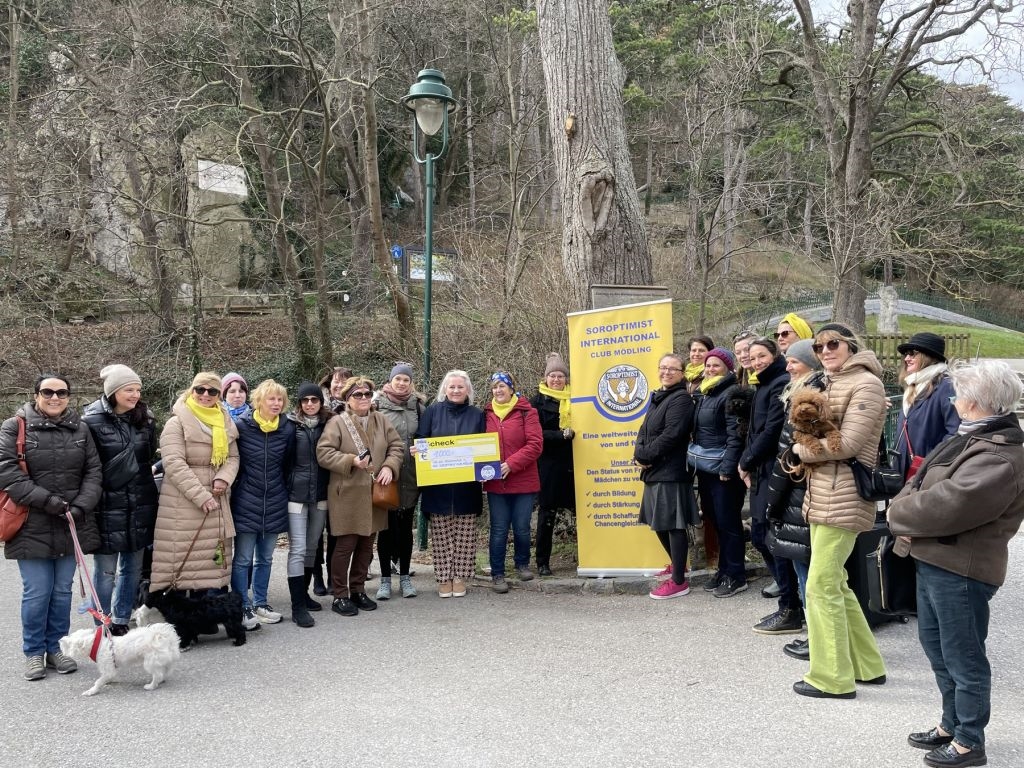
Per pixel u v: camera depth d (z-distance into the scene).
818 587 4.09
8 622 5.89
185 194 12.73
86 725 3.99
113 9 13.38
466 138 28.56
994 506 3.19
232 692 4.41
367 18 13.20
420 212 27.92
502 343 10.35
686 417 5.93
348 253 18.80
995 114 19.39
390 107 24.62
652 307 6.54
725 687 4.27
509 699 4.19
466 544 6.50
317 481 5.97
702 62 17.02
